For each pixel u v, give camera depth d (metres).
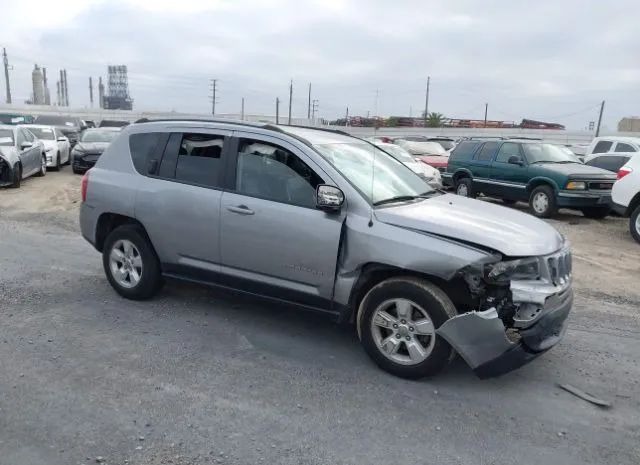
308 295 4.55
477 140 14.78
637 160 10.11
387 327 4.23
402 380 4.20
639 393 4.17
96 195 5.68
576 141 58.03
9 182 13.77
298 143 4.66
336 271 4.37
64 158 19.75
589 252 9.09
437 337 4.02
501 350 3.85
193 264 5.16
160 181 5.29
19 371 4.10
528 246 4.00
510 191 13.45
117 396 3.80
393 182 4.94
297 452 3.25
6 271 6.62
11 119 31.69
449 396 3.99
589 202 12.02
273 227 4.59
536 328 3.95
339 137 5.40
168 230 5.21
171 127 5.37
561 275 4.17
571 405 3.94
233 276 4.93
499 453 3.33
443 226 4.06
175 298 5.81
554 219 12.60
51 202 12.19
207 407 3.71
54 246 8.04
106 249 5.75
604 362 4.68
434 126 72.44
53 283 6.21
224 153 4.98
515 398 4.01
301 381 4.12
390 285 4.15
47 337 4.73
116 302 5.65
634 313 6.03
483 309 4.00
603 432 3.61
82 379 4.02
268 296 4.81
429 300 4.00
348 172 4.59
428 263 3.95
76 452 3.17
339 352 4.66
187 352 4.54
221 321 5.24
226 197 4.85
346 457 3.22
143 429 3.42
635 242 10.06
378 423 3.60
